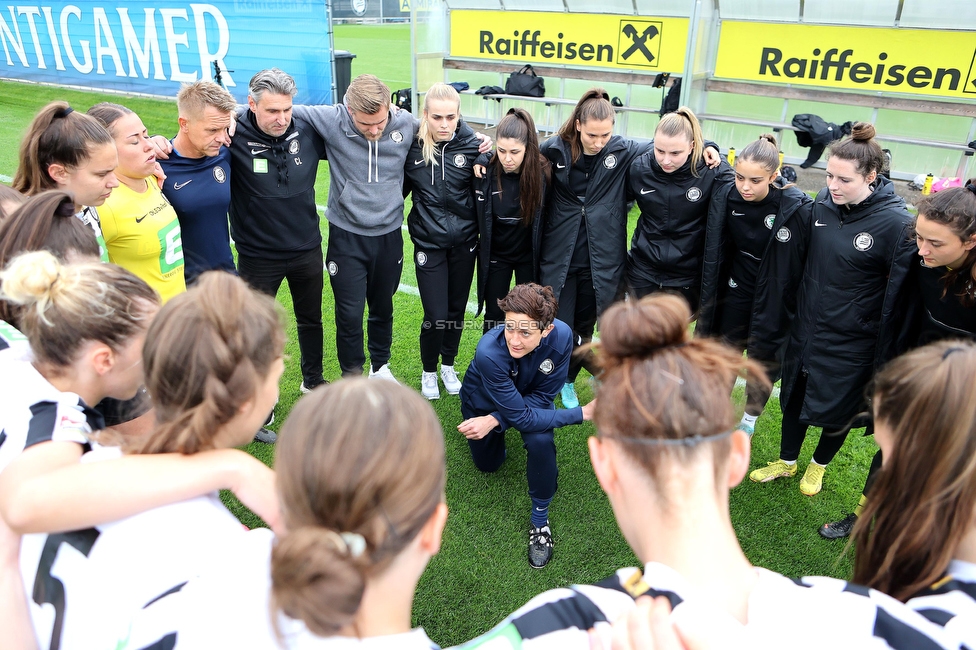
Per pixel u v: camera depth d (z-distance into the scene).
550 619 0.93
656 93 8.61
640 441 0.97
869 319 2.78
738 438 1.06
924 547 1.09
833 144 2.68
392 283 3.79
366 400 0.88
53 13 11.20
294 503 0.85
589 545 2.91
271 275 3.44
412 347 4.63
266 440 3.52
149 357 1.09
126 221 2.67
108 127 2.52
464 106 10.09
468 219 3.63
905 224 2.57
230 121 3.01
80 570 1.00
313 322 3.72
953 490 1.06
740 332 3.49
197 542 1.02
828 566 2.81
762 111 8.09
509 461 3.45
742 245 3.26
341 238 3.55
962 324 2.44
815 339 2.90
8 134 9.51
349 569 0.77
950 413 1.05
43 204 1.72
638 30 8.31
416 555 0.91
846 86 7.35
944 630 0.97
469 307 5.30
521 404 2.73
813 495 3.23
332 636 0.82
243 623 0.87
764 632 0.88
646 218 3.52
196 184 3.00
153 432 1.11
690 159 3.26
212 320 1.07
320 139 3.44
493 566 2.79
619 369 1.05
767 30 7.60
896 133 7.46
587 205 3.56
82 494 0.99
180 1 9.58
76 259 1.71
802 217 2.92
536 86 9.10
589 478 3.35
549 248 3.70
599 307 3.72
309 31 8.50
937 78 6.84
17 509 0.98
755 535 2.98
